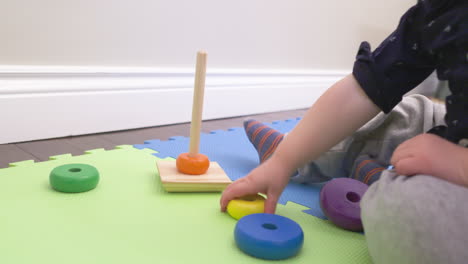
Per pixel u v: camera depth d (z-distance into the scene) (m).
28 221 0.62
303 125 0.67
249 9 1.63
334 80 2.20
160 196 0.77
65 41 1.14
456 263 0.42
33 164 0.89
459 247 0.42
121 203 0.72
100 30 1.21
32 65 1.08
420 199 0.44
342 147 0.89
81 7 1.15
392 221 0.46
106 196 0.74
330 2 2.05
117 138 1.20
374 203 0.50
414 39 0.60
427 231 0.43
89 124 1.22
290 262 0.57
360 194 0.71
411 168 0.49
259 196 0.74
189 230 0.64
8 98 1.04
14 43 1.04
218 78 1.59
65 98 1.15
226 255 0.57
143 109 1.34
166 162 0.88
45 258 0.53
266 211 0.68
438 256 0.42
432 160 0.48
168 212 0.70
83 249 0.56
